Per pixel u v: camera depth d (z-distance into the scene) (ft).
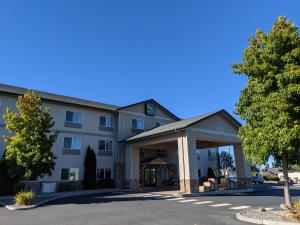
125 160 96.53
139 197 66.74
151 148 101.65
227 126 86.07
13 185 75.36
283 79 34.17
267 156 35.27
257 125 37.01
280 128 33.09
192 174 72.33
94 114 99.55
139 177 96.48
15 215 44.06
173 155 113.70
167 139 80.48
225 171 169.58
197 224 33.47
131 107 106.32
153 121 112.06
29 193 56.90
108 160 98.78
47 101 88.22
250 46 39.17
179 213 42.22
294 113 33.76
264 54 36.96
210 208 47.09
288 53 35.19
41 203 57.77
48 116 67.92
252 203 53.31
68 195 74.08
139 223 34.88
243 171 86.69
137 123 106.73
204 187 75.56
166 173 110.11
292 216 32.86
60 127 90.17
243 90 39.65
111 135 101.65
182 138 75.61
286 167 36.45
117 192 81.51
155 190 86.43
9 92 80.64
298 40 35.65
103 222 36.11
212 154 135.03
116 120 103.60
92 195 73.41
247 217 35.24
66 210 47.42
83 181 91.15
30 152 61.87
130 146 95.20
